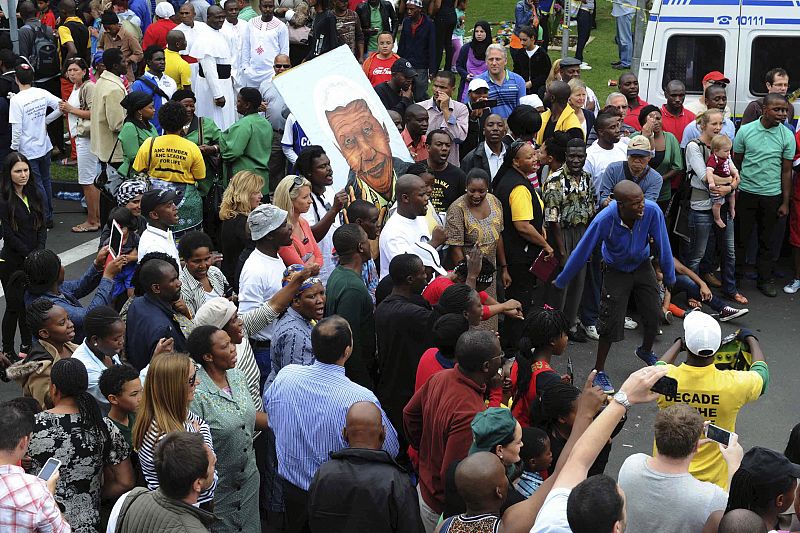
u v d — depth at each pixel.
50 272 7.00
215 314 5.75
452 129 11.16
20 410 4.66
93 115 11.31
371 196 9.24
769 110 10.72
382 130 9.58
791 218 11.05
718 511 4.55
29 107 11.72
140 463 5.11
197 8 16.02
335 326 5.64
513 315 7.36
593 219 8.77
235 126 10.32
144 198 7.38
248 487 5.56
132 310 6.24
